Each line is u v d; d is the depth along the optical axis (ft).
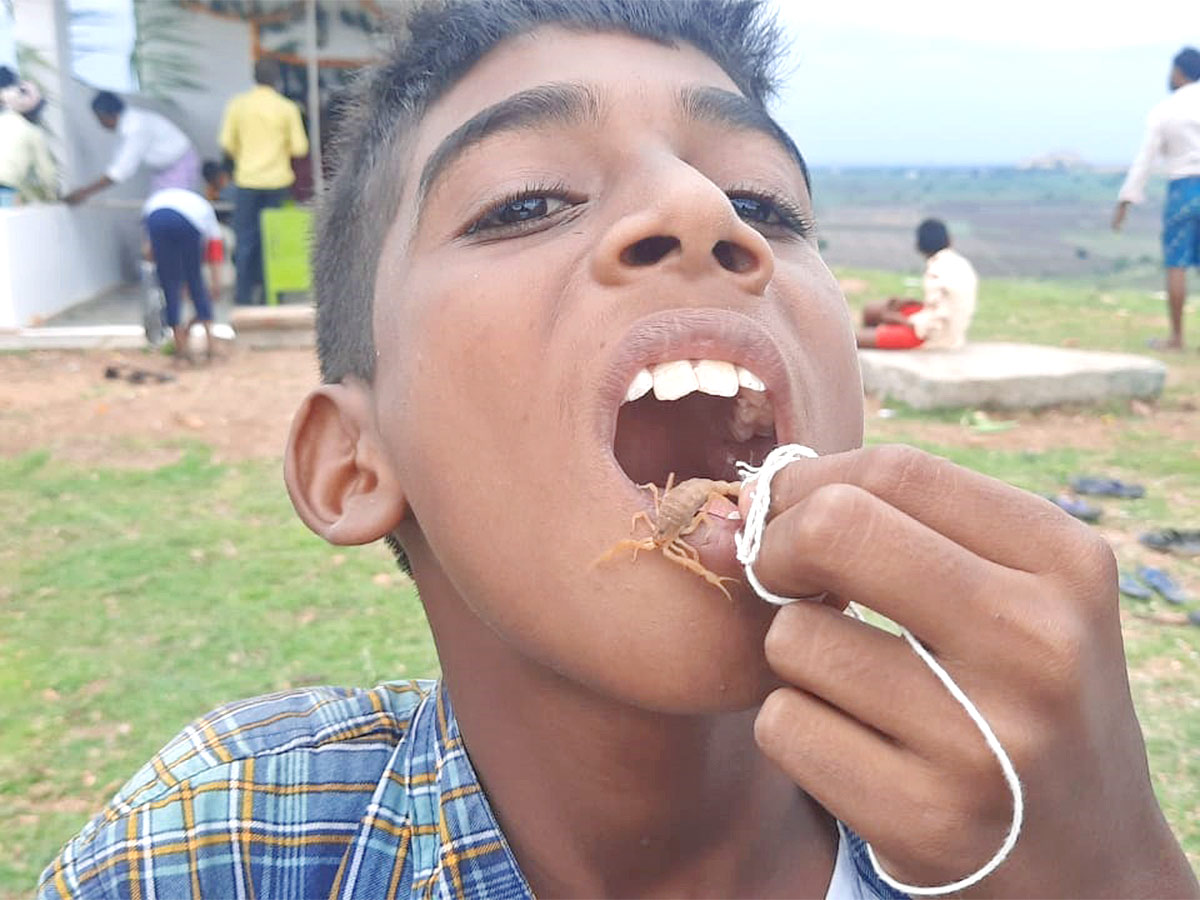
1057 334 21.45
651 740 2.48
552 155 2.38
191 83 28.63
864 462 1.92
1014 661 1.77
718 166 2.51
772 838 2.86
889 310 18.44
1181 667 8.13
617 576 2.06
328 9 28.22
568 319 2.16
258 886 2.74
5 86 24.22
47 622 9.09
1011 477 12.51
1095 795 1.93
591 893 2.72
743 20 3.18
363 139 2.93
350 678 8.03
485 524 2.23
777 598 1.95
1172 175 19.31
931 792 1.83
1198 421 15.26
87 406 16.40
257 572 10.10
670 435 2.70
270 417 15.80
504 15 2.68
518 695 2.59
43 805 6.73
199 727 3.14
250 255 23.50
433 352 2.32
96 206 27.27
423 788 2.83
